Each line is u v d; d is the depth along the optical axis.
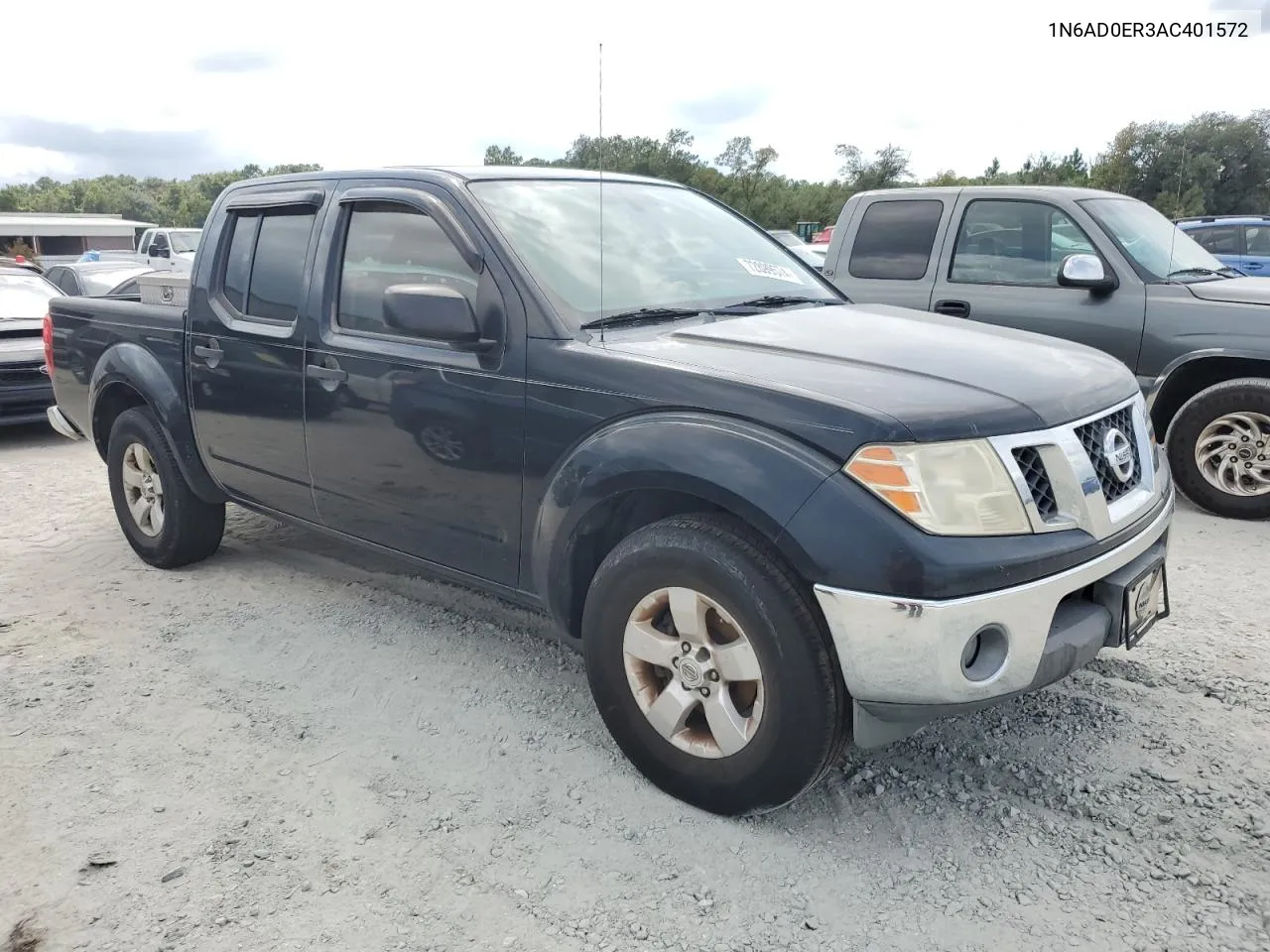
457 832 2.81
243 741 3.33
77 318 5.21
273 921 2.47
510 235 3.33
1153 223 6.37
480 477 3.30
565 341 3.08
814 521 2.45
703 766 2.80
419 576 4.84
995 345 3.14
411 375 3.44
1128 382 3.08
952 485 2.44
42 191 142.88
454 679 3.74
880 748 3.18
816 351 2.95
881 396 2.58
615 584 2.89
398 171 3.75
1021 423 2.57
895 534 2.39
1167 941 2.33
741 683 2.72
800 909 2.48
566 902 2.52
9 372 8.52
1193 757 3.07
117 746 3.31
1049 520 2.56
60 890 2.60
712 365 2.82
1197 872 2.55
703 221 4.14
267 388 4.05
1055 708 3.38
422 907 2.51
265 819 2.88
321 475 3.91
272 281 4.11
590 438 2.96
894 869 2.62
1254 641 3.90
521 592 3.33
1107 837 2.71
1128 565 2.79
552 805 2.93
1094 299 5.92
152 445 4.75
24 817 2.91
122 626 4.34
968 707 2.48
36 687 3.75
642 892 2.56
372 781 3.07
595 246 3.53
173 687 3.73
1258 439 5.53
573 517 2.96
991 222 6.35
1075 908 2.45
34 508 6.43
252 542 5.44
